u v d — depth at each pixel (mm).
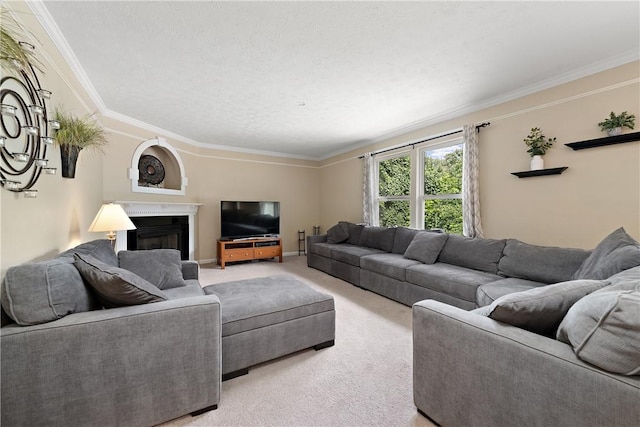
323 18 1799
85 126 2182
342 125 4113
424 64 2393
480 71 2518
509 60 2332
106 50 2145
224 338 1665
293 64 2381
